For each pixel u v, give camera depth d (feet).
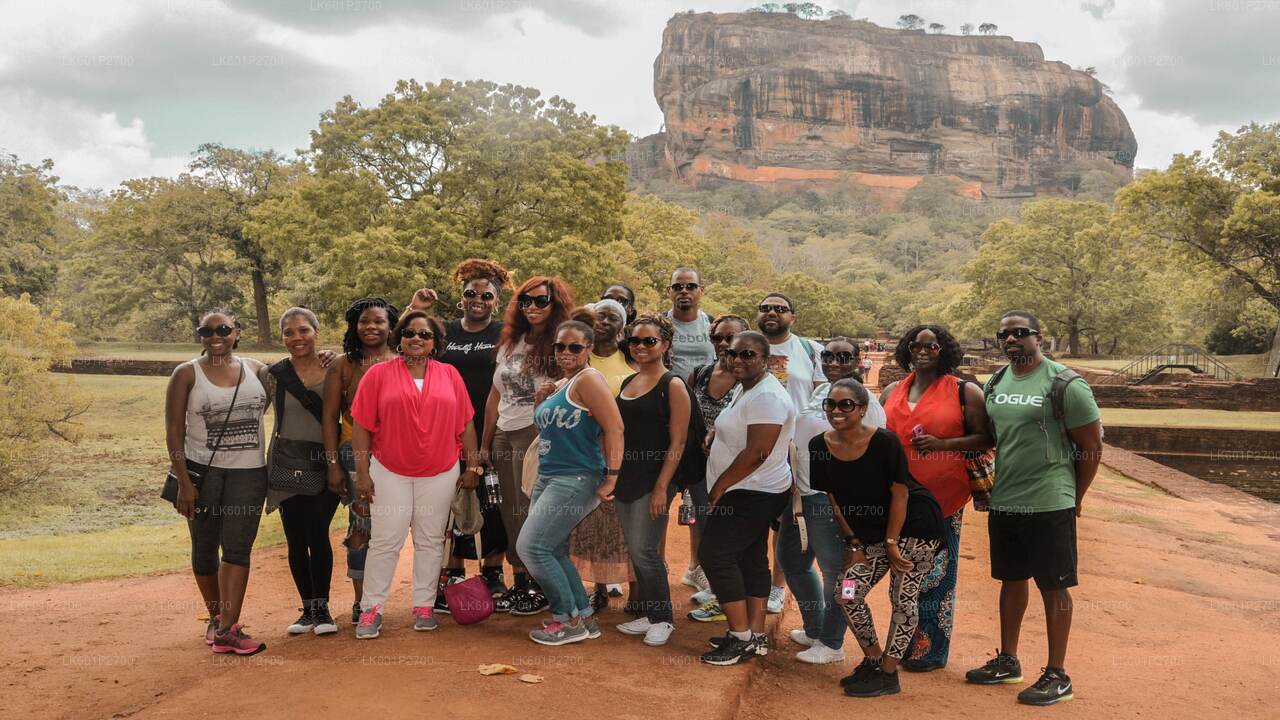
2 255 138.72
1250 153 123.44
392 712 11.96
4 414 54.54
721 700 13.16
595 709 12.48
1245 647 19.89
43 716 12.50
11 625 18.48
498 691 12.95
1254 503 46.80
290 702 12.28
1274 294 130.31
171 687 13.60
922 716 14.14
